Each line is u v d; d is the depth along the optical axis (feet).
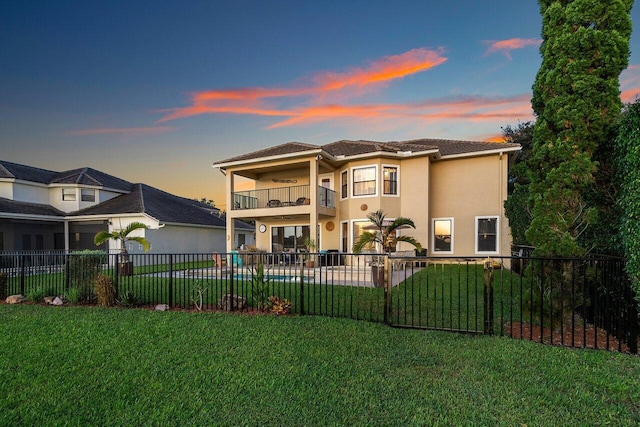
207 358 13.69
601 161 17.62
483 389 10.82
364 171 52.54
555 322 17.37
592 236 18.37
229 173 55.42
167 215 71.56
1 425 8.89
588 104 16.84
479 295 26.17
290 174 59.67
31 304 25.88
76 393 10.71
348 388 10.94
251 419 9.15
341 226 55.57
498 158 50.55
